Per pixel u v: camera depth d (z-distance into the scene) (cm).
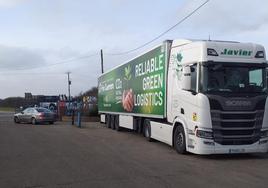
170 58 1597
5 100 11719
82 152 1554
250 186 931
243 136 1337
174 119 1528
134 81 2158
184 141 1448
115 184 958
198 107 1331
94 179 1020
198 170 1145
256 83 1368
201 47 1355
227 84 1338
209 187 922
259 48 1394
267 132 1368
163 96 1652
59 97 7119
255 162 1300
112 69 2825
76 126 3291
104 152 1552
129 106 2277
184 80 1387
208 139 1316
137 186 934
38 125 3453
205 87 1327
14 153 1531
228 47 1363
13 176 1073
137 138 2141
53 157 1419
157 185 943
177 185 942
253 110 1345
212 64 1337
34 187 938
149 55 1862
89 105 5044
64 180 1012
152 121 1864
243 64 1362
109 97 2927
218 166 1216
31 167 1211
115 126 2748
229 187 921
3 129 2862
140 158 1384
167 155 1459
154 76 1777
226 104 1323
